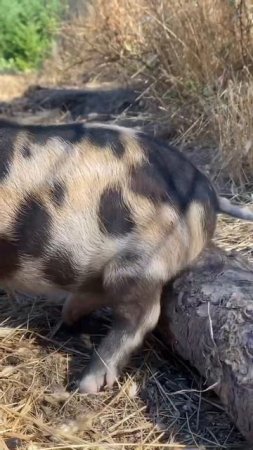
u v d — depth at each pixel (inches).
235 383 52.9
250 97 90.2
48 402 57.5
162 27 110.0
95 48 142.6
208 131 96.6
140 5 126.3
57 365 60.7
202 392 57.9
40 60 194.1
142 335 59.3
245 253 71.2
